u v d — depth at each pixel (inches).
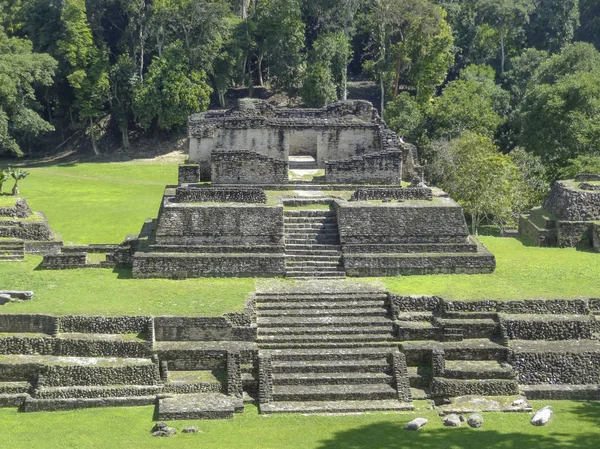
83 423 1648.6
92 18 4864.7
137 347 1787.6
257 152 2466.8
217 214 2132.1
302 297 1951.3
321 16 4872.0
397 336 1856.5
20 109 4367.6
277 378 1754.4
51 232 2448.3
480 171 2989.7
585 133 3304.6
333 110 2738.7
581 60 3905.0
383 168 2388.0
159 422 1633.9
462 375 1763.0
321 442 1569.9
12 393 1729.8
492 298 1918.1
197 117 2620.6
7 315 1823.3
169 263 2071.9
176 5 4517.7
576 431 1611.7
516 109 4079.7
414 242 2154.3
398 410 1704.0
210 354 1792.6
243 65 4776.1
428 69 4473.4
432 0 4896.7
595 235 2343.8
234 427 1635.1
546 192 3161.9
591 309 1925.4
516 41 4936.0
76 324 1827.0
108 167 4421.8
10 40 4493.1
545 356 1796.3
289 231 2190.0
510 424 1644.9
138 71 4753.9
